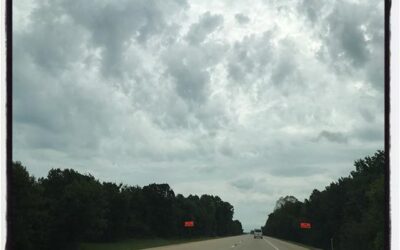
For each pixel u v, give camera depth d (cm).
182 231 14900
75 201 6769
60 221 6669
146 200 13088
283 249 5062
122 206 10700
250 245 6184
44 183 7544
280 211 17000
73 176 7675
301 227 11062
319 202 9194
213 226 19288
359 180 6700
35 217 5925
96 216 7125
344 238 6009
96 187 7162
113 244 8719
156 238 12794
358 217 6400
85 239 7306
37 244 6072
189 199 16288
